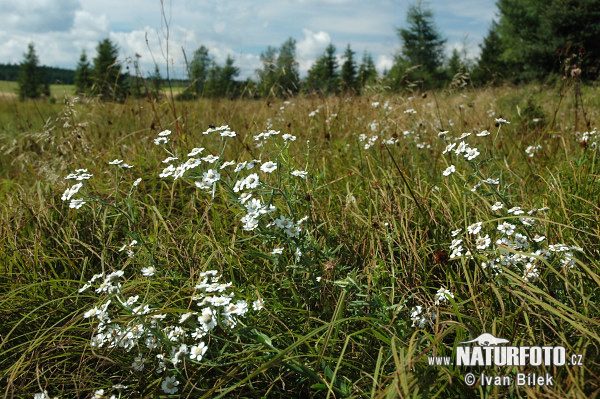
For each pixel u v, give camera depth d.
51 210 3.26
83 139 4.66
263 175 3.26
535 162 3.97
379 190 3.03
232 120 5.94
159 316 1.77
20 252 2.81
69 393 1.82
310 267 2.12
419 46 28.39
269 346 1.70
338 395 1.69
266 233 2.09
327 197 3.25
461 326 1.59
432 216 2.64
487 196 2.50
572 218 2.54
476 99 7.29
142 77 5.00
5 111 8.72
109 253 2.82
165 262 2.52
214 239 2.46
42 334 2.00
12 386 1.72
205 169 2.33
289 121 5.75
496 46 23.33
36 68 28.62
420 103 6.63
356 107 6.23
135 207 3.08
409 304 2.16
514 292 1.71
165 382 1.65
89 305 2.06
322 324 2.06
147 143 4.75
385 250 2.59
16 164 5.27
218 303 1.66
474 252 2.04
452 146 2.39
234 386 1.51
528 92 7.29
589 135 3.59
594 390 1.42
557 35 18.39
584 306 1.72
